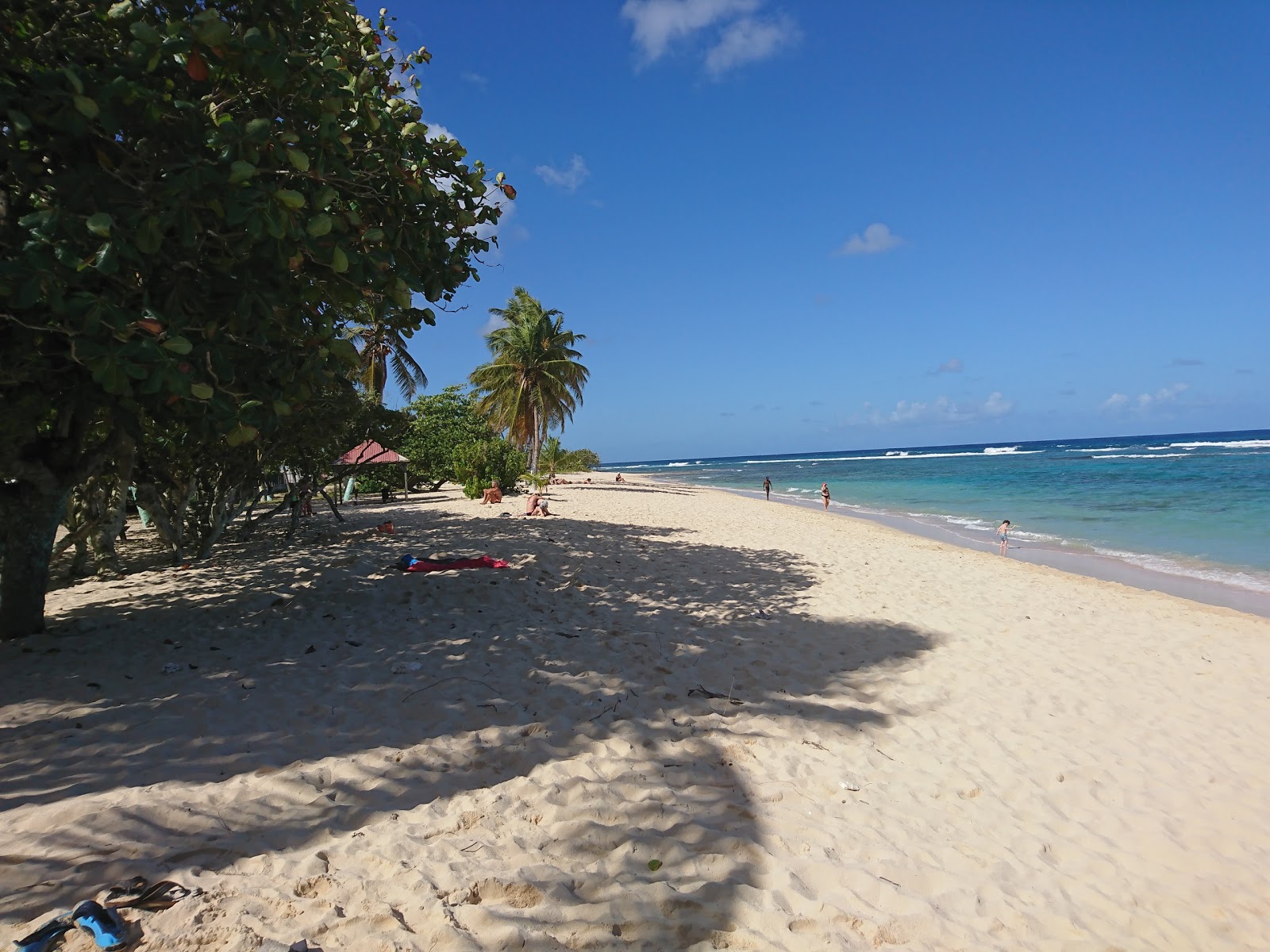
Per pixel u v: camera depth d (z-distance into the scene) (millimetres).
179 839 2803
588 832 3072
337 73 4496
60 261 3662
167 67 4227
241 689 4602
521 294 35969
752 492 39812
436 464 29672
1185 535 17812
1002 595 9547
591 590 8117
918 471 61188
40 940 2131
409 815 3143
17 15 4070
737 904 2684
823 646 6441
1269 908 3033
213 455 9336
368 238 4699
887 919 2693
